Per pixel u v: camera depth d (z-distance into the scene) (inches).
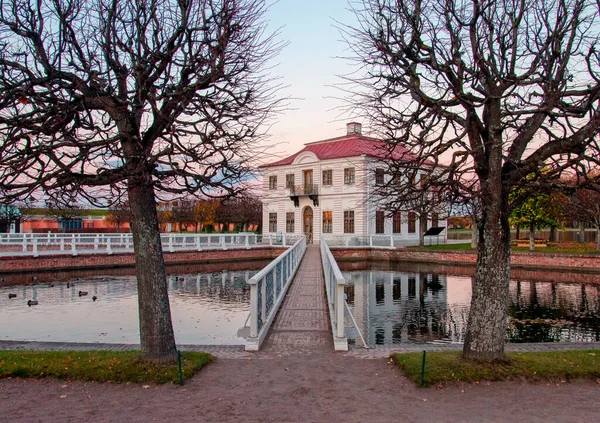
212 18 294.8
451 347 364.8
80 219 2477.9
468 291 907.4
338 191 1838.1
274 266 497.4
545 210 1315.2
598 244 1352.1
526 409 239.5
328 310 521.3
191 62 274.5
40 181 256.5
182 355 315.0
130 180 263.0
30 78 268.4
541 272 1160.2
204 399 254.4
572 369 286.2
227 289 925.2
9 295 785.6
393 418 229.0
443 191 291.9
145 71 271.7
